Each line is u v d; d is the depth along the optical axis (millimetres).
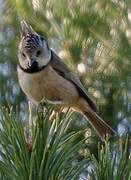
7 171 2207
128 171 2201
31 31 2352
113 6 2270
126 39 2273
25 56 2363
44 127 2211
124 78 2291
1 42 2412
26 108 2404
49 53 2373
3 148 2211
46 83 2375
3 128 2213
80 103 2381
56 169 2209
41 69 2369
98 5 2273
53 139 2213
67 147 2213
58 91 2381
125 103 2324
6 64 2418
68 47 2299
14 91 2414
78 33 2283
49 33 2322
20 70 2375
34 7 2297
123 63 2281
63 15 2283
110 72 2299
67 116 2225
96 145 2334
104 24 2273
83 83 2338
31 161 2205
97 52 2295
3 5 2395
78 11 2277
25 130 2223
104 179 2203
